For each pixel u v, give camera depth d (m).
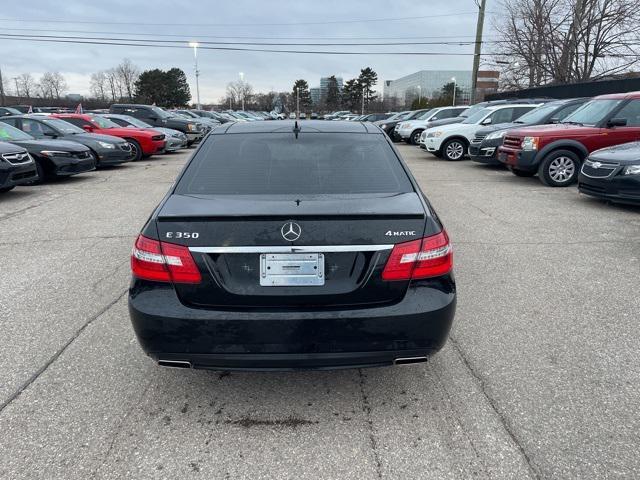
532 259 5.43
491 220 7.29
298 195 2.81
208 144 3.33
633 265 5.21
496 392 2.96
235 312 2.47
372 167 3.09
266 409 2.83
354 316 2.47
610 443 2.51
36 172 9.34
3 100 53.19
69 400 2.89
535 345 3.52
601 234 6.43
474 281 4.78
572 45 27.17
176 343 2.51
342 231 2.46
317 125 3.59
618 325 3.83
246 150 3.22
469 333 3.71
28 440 2.55
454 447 2.50
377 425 2.68
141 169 14.07
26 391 2.97
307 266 2.47
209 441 2.56
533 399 2.89
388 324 2.49
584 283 4.71
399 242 2.51
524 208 8.10
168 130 19.67
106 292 4.52
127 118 18.30
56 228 6.87
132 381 3.10
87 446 2.51
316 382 3.11
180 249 2.48
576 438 2.55
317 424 2.70
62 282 4.77
